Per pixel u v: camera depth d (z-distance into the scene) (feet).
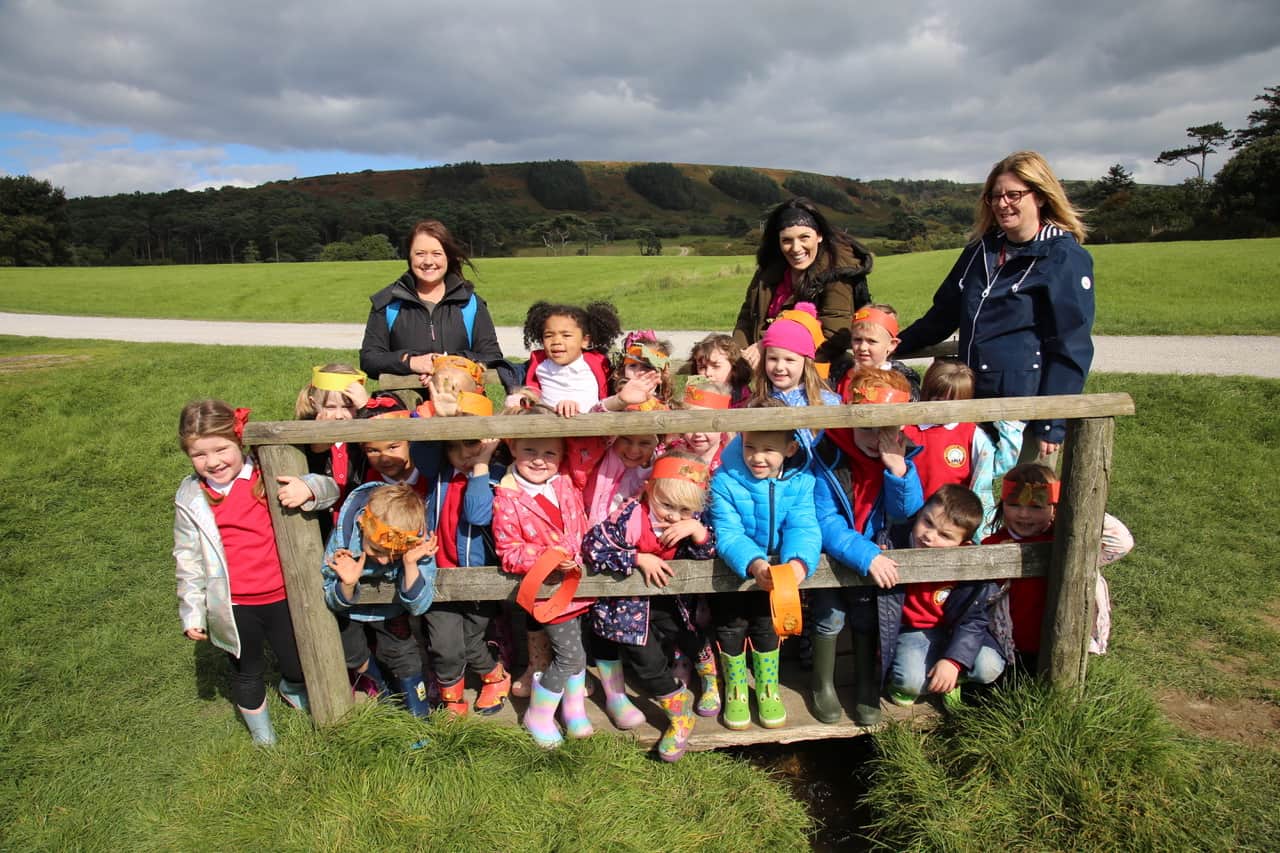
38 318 83.51
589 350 12.89
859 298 14.29
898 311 58.59
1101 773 9.58
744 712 10.78
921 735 10.66
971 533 10.29
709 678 11.19
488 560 10.55
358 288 106.22
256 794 9.91
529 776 10.05
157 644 14.37
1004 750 9.84
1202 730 11.19
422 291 14.17
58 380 38.01
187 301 99.81
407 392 14.38
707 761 10.80
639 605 9.96
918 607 10.68
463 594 10.05
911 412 9.11
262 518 10.00
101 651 14.11
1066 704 10.23
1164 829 8.95
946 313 13.52
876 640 10.72
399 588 9.84
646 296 83.71
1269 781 10.00
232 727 11.51
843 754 11.79
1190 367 33.35
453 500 10.50
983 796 9.58
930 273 83.71
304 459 9.84
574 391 12.43
